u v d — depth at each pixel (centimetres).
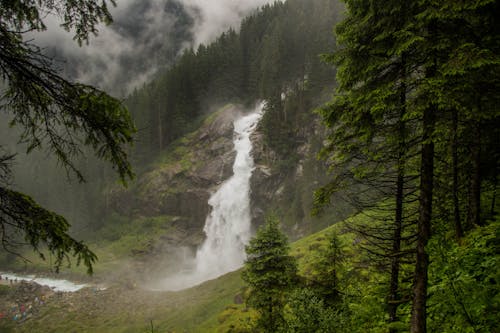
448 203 1045
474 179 960
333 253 1183
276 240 1423
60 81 423
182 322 3341
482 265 634
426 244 612
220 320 2573
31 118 464
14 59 400
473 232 828
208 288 4350
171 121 9556
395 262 779
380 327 803
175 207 7894
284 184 6506
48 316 4425
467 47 514
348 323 879
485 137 991
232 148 8194
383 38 695
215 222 7175
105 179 9544
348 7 791
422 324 590
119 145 480
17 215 411
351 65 775
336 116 864
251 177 7081
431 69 611
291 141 6888
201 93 10375
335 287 1152
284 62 9162
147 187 8394
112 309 4400
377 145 774
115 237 7912
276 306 1345
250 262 1448
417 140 701
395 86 676
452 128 625
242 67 10875
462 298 533
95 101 424
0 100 441
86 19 491
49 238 424
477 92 536
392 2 652
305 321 857
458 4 519
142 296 4819
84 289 5447
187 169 8238
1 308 4903
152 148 9319
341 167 903
